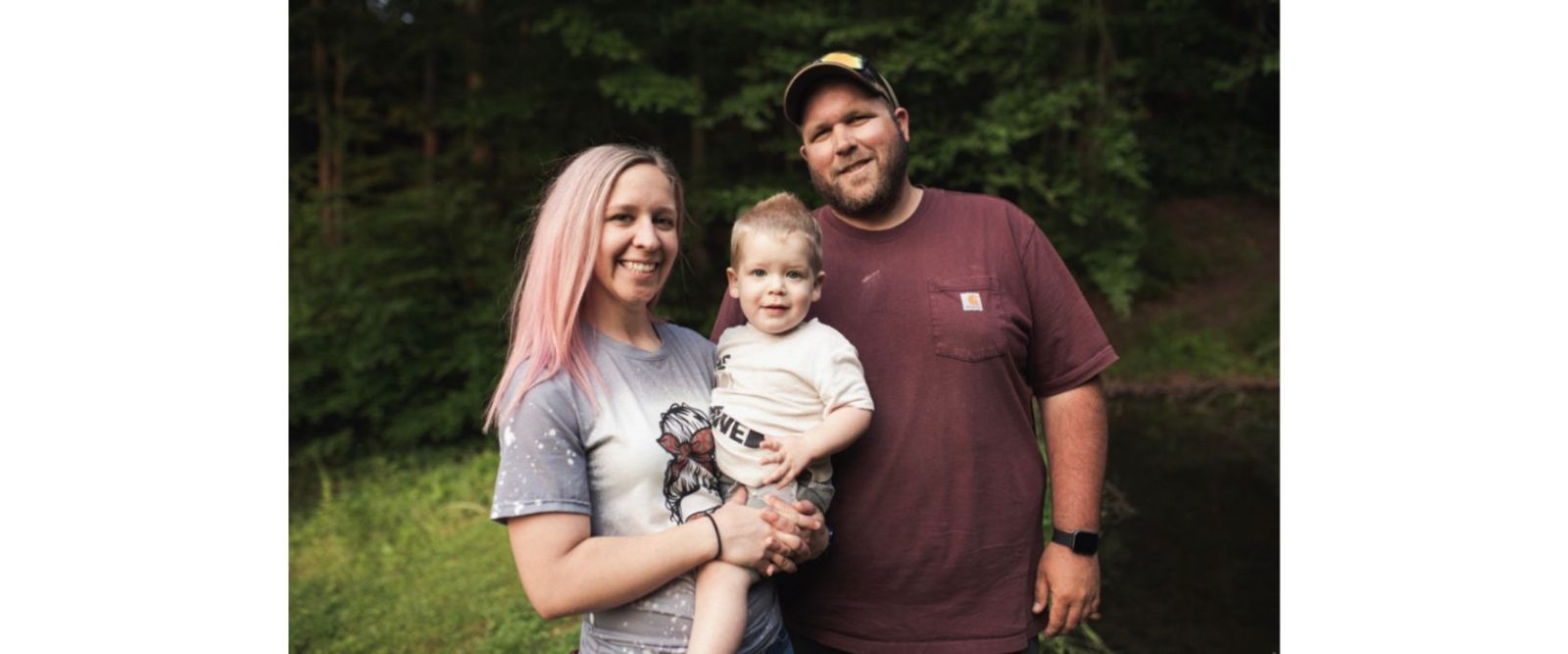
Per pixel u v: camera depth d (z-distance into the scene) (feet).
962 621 6.66
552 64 25.35
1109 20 30.99
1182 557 15.49
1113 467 21.06
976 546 6.65
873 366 6.77
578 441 5.29
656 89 22.88
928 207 7.10
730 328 6.65
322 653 12.70
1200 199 39.06
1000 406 6.80
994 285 6.82
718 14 24.14
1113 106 30.27
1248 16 34.58
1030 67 28.22
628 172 5.54
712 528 5.36
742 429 5.95
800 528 5.73
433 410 22.86
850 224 7.12
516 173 25.68
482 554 16.14
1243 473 20.53
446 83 28.66
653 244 5.50
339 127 27.81
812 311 6.94
